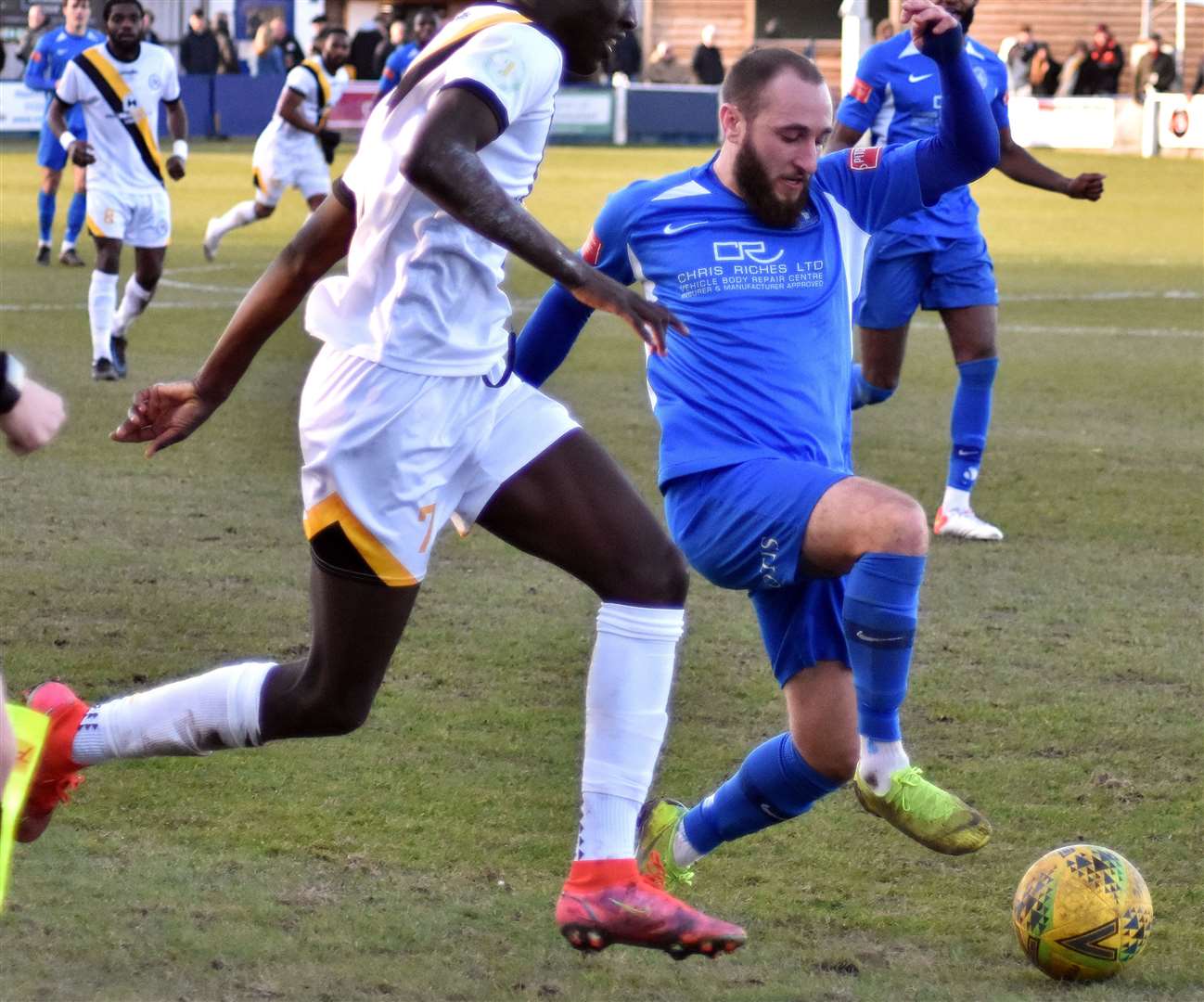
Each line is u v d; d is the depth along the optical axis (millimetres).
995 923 8875
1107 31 86875
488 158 7367
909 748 11398
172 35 91125
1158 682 12836
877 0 66500
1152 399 25109
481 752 11141
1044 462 20859
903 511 8359
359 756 10992
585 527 7863
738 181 9344
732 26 103312
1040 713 12070
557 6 7578
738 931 7660
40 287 34719
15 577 14773
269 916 8633
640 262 9547
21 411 6109
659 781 10742
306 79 34250
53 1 84125
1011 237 48656
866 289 17156
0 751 5777
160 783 10438
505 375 7875
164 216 24422
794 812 8984
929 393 25688
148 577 14930
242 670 8188
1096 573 15930
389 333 7566
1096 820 10234
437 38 7449
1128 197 60469
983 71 15945
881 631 8391
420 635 13625
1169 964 8359
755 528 8781
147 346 27812
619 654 7895
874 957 8438
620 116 86312
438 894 9008
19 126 78875
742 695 12484
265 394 24109
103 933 8328
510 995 7902
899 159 9570
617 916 7703
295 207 54812
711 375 9234
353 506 7645
